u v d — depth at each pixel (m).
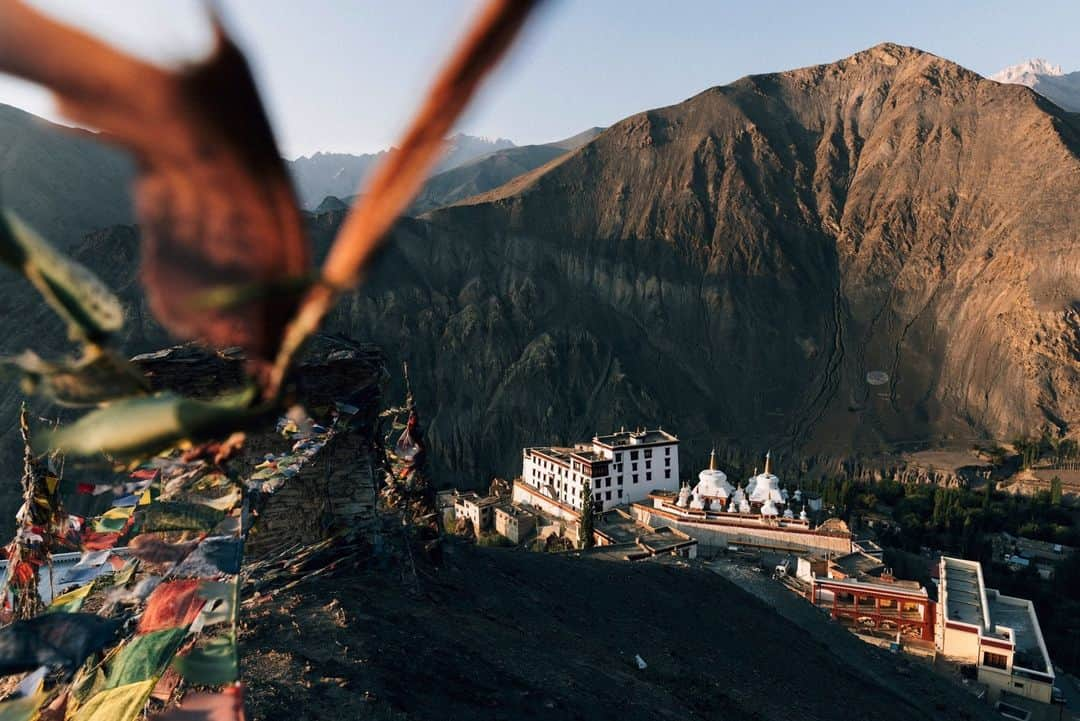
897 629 57.47
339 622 17.12
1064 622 66.75
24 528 11.98
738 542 75.19
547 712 16.58
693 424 171.25
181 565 11.09
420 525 24.95
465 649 18.53
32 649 8.80
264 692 13.36
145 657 9.05
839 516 95.56
